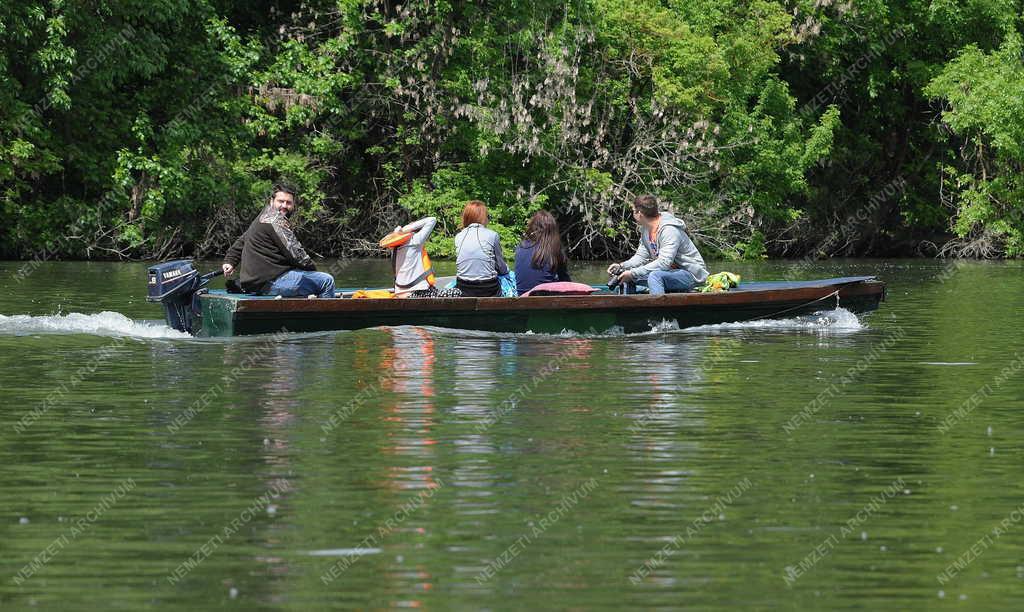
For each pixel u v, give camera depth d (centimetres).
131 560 1831
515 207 11081
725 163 11769
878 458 2480
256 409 2945
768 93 12181
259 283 4409
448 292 4556
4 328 4475
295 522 2014
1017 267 10388
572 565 1814
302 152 11156
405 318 4331
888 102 13662
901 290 7338
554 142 10900
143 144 10019
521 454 2486
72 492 2191
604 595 1695
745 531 1981
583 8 10988
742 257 11962
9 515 2050
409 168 11469
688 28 11312
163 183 9788
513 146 10750
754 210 11631
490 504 2122
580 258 11662
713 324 4681
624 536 1952
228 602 1662
